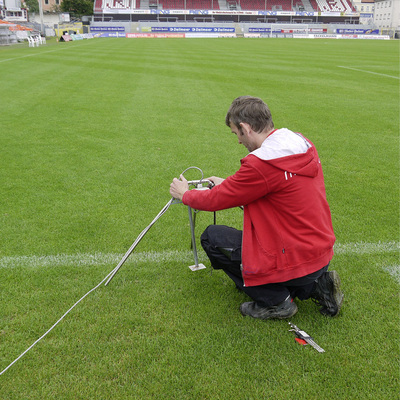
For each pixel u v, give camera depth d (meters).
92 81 11.63
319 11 69.12
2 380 1.92
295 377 1.95
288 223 2.02
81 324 2.29
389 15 74.00
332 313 2.32
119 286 2.65
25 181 4.45
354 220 3.64
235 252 2.21
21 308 2.42
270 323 2.30
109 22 59.62
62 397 1.84
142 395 1.85
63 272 2.80
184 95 9.69
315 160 2.02
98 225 3.49
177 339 2.18
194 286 2.66
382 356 2.07
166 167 4.95
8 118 7.30
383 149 5.79
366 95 10.05
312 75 13.52
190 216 2.69
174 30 59.91
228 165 5.06
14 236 3.28
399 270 2.85
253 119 2.02
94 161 5.12
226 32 60.00
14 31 38.34
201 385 1.90
